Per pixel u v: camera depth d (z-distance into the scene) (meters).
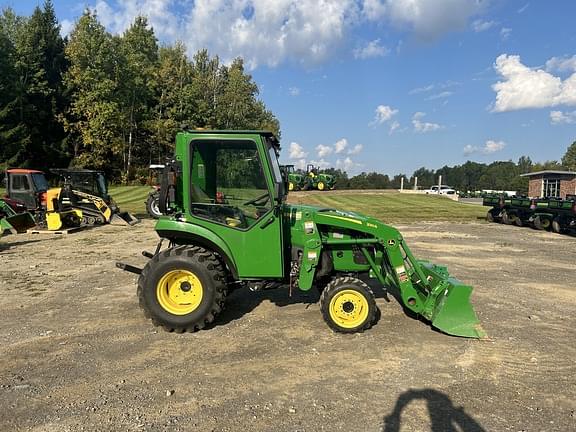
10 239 12.62
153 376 4.02
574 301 6.60
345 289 5.07
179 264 5.03
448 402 3.58
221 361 4.34
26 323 5.43
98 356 4.45
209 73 50.44
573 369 4.22
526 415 3.40
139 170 40.50
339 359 4.40
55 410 3.43
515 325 5.47
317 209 5.68
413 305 5.31
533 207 16.36
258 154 5.13
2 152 33.81
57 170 16.41
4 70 35.09
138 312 5.85
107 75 36.25
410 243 12.46
